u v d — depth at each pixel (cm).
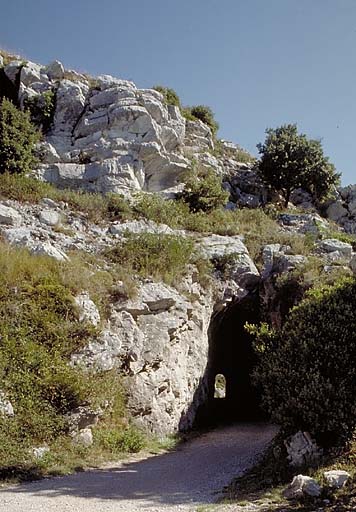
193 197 2416
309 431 875
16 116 2236
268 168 2911
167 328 1527
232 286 1962
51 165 2262
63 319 1255
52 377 1115
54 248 1504
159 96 2738
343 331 927
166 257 1755
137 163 2388
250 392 2427
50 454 1011
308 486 688
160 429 1427
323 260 2053
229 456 1181
